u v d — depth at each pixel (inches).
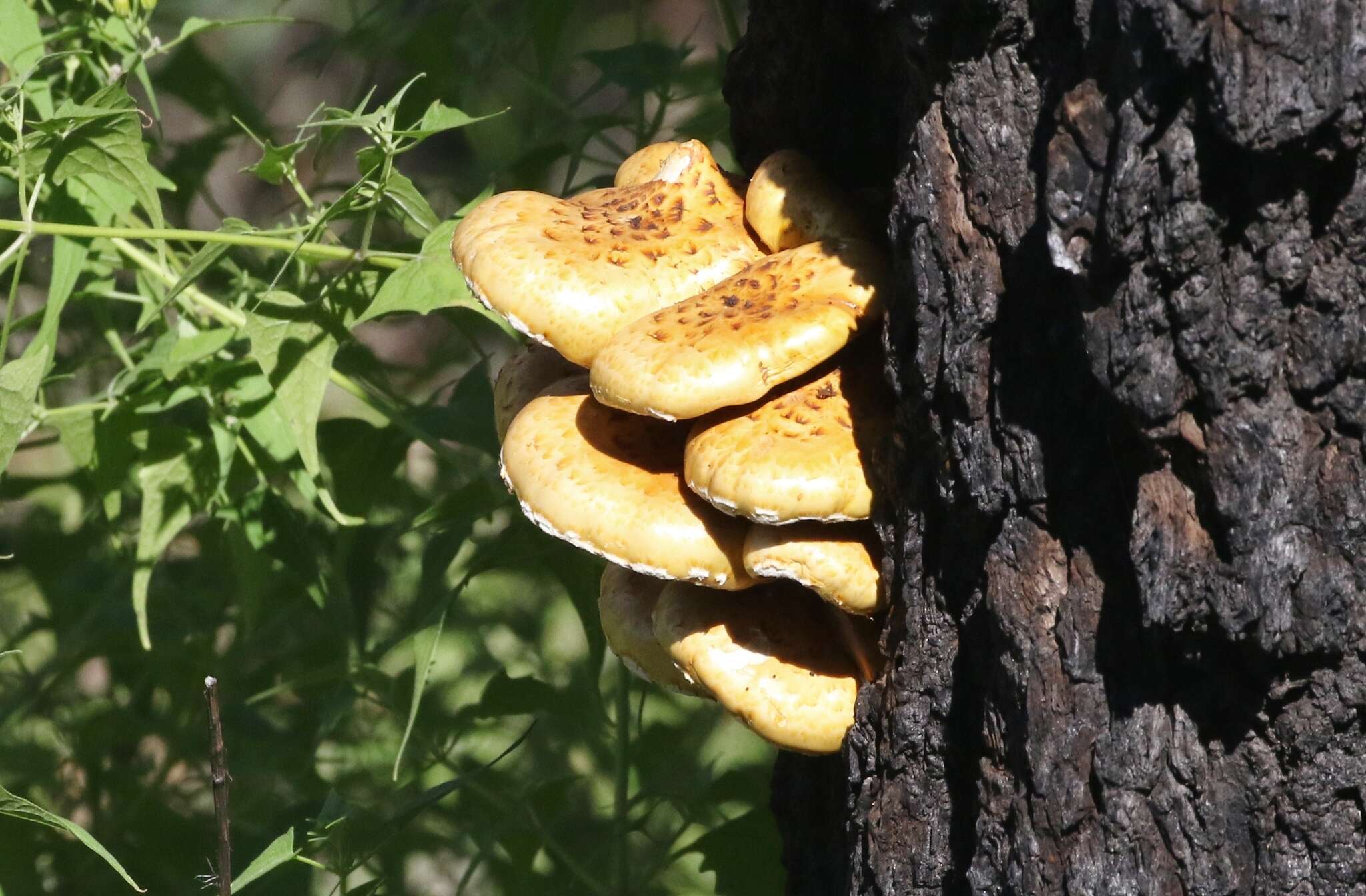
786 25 92.0
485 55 106.5
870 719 90.1
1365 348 85.1
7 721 106.4
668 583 91.3
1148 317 85.7
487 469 100.7
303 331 96.3
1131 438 86.7
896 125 92.0
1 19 98.3
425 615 105.9
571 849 107.0
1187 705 86.9
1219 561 85.9
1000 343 87.6
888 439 88.9
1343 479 85.5
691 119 103.0
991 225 87.4
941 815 90.0
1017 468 87.6
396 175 95.0
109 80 98.7
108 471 100.6
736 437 89.2
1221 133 84.7
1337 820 86.6
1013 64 86.9
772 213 91.3
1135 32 85.0
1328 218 85.0
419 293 95.0
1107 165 85.7
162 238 96.3
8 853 106.7
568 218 91.7
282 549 101.7
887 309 89.4
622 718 103.5
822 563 89.4
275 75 178.7
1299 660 86.1
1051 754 87.7
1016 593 87.9
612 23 161.0
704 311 90.0
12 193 105.7
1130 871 87.4
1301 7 84.2
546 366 93.9
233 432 99.8
